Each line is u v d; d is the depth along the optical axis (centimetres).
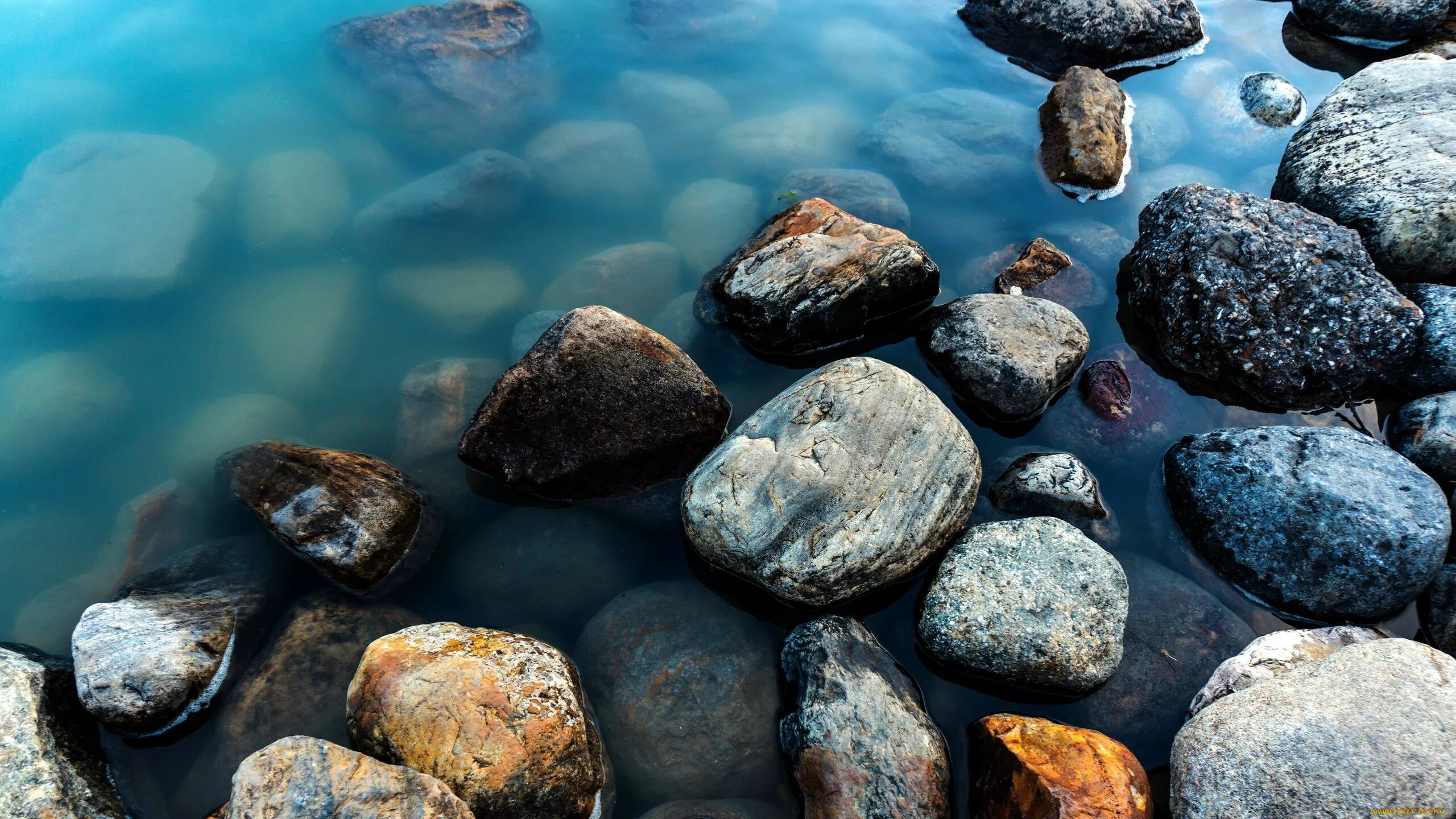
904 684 140
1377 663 129
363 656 137
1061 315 175
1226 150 224
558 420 158
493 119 222
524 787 125
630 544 157
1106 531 156
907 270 179
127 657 136
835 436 149
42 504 159
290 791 119
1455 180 177
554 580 152
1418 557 144
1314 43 255
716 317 185
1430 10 239
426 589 153
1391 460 152
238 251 191
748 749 138
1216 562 154
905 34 262
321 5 251
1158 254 183
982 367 169
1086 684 139
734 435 154
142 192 195
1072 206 209
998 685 143
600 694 141
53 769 129
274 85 225
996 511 158
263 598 149
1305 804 122
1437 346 168
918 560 148
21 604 149
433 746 125
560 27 250
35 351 175
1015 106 231
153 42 234
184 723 138
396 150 213
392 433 169
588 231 202
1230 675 137
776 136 222
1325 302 169
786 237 185
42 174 197
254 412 170
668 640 144
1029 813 125
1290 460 153
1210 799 127
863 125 229
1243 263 172
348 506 151
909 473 149
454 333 183
